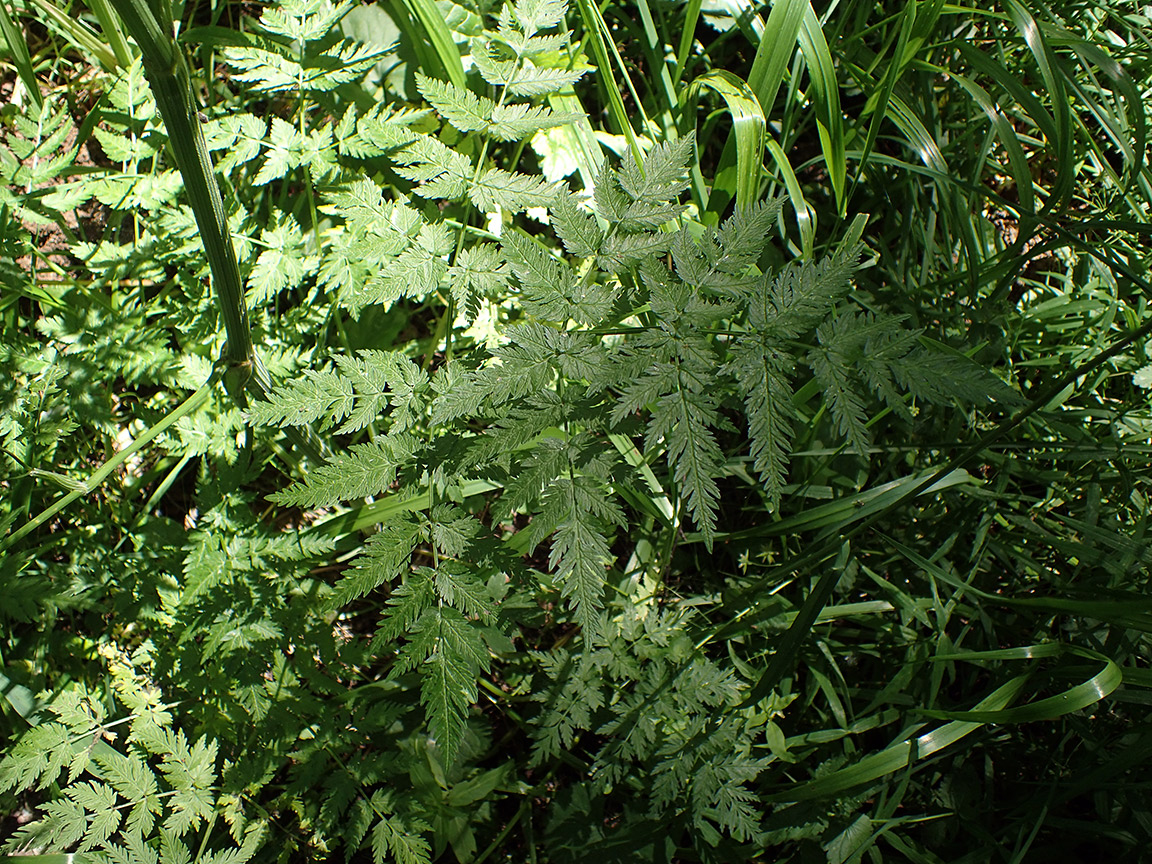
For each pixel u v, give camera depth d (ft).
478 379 5.02
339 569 8.48
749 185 7.54
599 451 5.05
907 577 8.09
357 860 7.66
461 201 6.46
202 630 6.57
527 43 6.15
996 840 7.10
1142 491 8.30
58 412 6.89
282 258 6.82
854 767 6.40
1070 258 9.52
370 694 7.37
